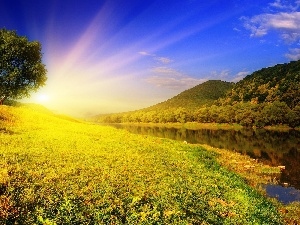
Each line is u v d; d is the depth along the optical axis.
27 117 51.66
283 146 65.94
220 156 44.31
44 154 23.86
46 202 13.84
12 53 51.62
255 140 81.38
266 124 138.50
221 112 164.62
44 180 16.59
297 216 21.11
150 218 14.28
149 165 25.41
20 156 21.78
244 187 25.34
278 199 25.83
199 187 21.69
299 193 27.95
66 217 12.79
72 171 19.55
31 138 31.97
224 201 19.98
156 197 17.19
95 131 47.38
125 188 17.64
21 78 53.50
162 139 51.22
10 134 33.41
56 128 45.25
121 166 23.22
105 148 31.08
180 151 38.38
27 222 11.91
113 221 13.42
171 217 14.93
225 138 89.19
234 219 17.12
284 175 35.66
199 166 30.08
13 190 14.33
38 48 55.25
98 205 14.46
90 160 23.84
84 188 16.36
